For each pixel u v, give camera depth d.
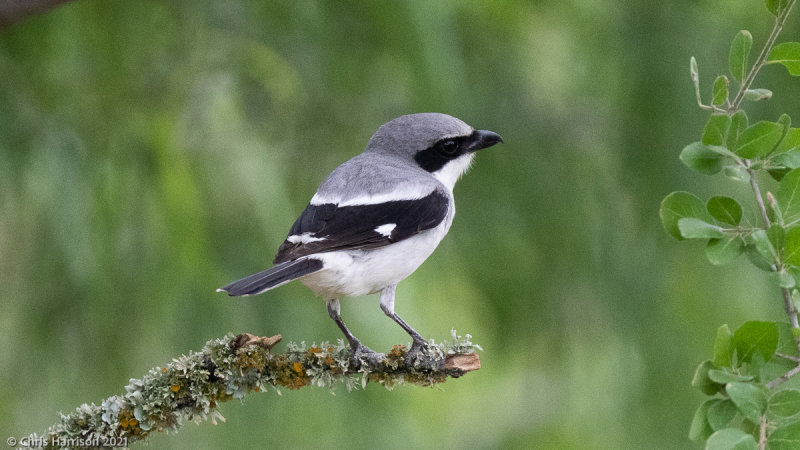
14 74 7.95
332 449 8.59
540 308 9.02
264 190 8.07
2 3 6.88
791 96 8.80
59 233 7.55
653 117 8.76
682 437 9.02
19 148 7.79
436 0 8.11
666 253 8.97
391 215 7.47
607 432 10.56
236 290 6.69
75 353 7.89
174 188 7.96
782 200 5.14
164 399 5.96
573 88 9.19
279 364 6.19
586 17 9.13
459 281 9.12
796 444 4.66
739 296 9.10
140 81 8.45
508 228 9.00
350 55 8.83
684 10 8.84
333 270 7.14
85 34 8.25
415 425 11.56
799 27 8.75
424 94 8.31
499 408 12.72
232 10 8.79
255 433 8.45
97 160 7.89
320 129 9.05
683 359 8.91
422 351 6.38
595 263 8.94
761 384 4.79
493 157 9.02
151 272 7.91
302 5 8.50
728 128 5.23
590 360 9.37
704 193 8.73
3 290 7.89
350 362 6.29
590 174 9.12
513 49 9.23
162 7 8.78
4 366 7.94
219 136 8.42
